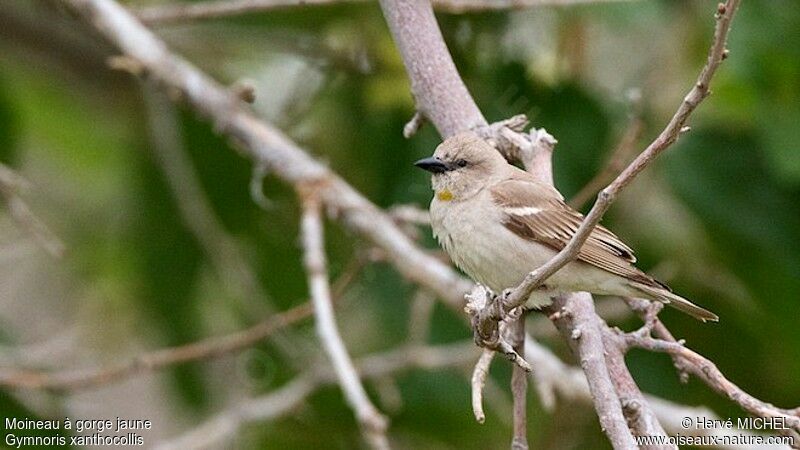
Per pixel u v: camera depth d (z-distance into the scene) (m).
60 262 14.69
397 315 13.98
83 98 15.16
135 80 14.88
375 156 13.88
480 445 14.03
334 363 10.22
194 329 14.27
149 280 14.35
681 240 13.86
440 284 11.38
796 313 13.66
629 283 9.15
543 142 9.72
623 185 6.87
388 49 13.70
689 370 8.66
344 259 14.25
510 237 9.73
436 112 9.42
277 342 14.00
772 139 12.81
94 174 15.03
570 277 9.05
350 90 14.11
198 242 14.27
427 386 13.94
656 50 13.63
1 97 14.16
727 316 14.00
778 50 12.86
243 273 13.84
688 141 13.49
